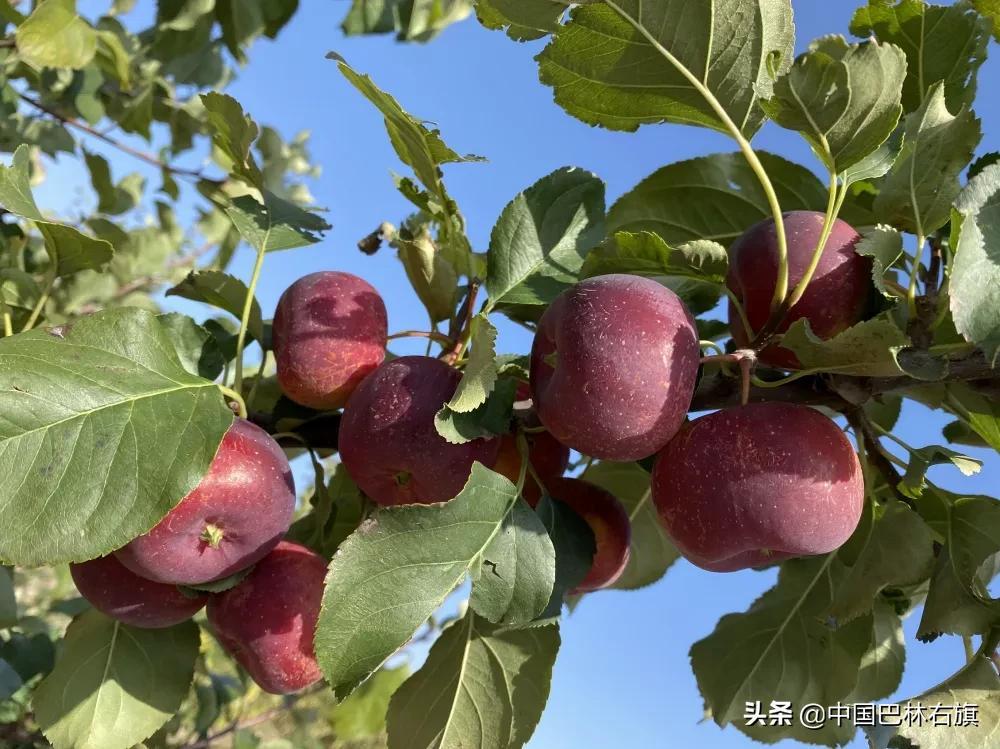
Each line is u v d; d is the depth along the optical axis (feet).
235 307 0.87
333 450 0.91
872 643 0.81
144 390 0.58
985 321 0.58
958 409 0.72
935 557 0.70
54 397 0.54
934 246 0.74
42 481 0.52
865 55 0.58
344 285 0.78
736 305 0.72
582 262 0.84
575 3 0.64
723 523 0.62
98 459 0.53
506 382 0.66
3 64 1.41
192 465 0.55
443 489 0.65
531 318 0.85
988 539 0.67
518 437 0.69
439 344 0.83
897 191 0.71
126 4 1.87
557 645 0.69
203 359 0.75
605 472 0.99
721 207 0.90
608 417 0.60
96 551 0.51
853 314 0.67
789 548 0.62
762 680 0.82
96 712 0.75
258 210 0.88
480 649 0.71
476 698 0.70
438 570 0.57
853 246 0.68
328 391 0.76
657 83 0.69
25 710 1.41
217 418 0.59
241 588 0.70
